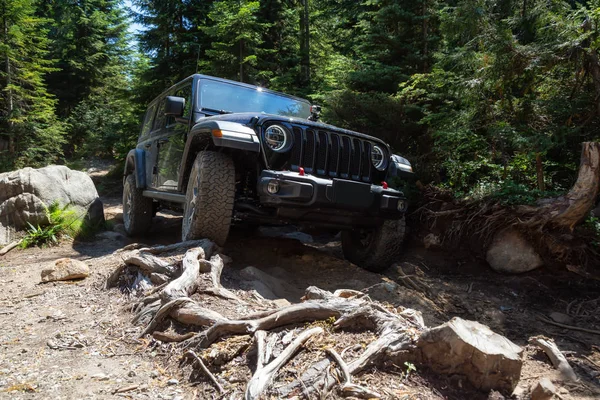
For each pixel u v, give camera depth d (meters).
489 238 5.43
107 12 26.53
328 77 9.27
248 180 4.39
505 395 2.09
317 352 2.21
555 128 5.38
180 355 2.45
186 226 4.39
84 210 7.10
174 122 5.44
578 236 5.00
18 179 6.61
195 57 13.56
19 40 14.77
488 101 6.07
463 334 2.11
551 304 4.48
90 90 23.14
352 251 5.32
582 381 2.77
